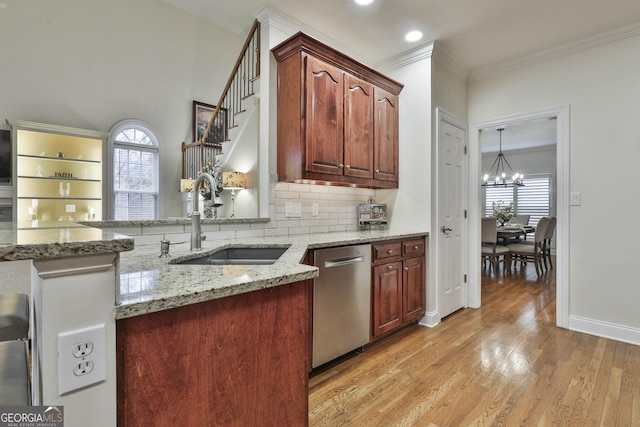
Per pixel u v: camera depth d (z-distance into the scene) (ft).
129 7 16.98
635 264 8.45
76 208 15.78
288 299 3.38
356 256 7.58
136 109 17.47
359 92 8.99
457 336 8.86
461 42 9.55
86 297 2.06
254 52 10.19
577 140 9.37
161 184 18.39
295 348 3.45
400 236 8.71
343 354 7.31
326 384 6.46
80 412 2.05
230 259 6.47
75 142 15.81
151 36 17.78
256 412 3.09
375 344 8.34
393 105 10.21
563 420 5.32
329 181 8.25
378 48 9.98
